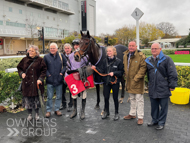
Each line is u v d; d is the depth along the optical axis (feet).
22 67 11.80
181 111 13.47
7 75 13.52
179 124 11.11
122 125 11.17
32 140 9.30
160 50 10.16
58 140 9.29
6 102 15.57
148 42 161.27
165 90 10.11
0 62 26.00
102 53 12.91
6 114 13.16
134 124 11.30
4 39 100.53
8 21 102.68
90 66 12.48
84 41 11.56
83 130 10.48
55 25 139.85
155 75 10.23
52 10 135.95
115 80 11.81
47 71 12.63
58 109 13.20
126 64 11.65
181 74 17.40
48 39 123.85
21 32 108.17
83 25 112.68
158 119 10.74
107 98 12.24
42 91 12.03
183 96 14.93
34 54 11.66
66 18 152.15
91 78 12.57
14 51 108.37
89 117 12.62
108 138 9.45
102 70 12.25
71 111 14.06
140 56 11.02
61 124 11.41
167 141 9.03
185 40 153.69
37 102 11.89
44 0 125.80
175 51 104.53
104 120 12.04
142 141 9.07
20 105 15.01
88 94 19.03
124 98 17.40
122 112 13.56
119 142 9.00
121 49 15.26
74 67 12.44
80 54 11.53
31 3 116.78
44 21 129.08
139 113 11.20
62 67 13.02
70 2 156.35
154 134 9.85
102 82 13.05
